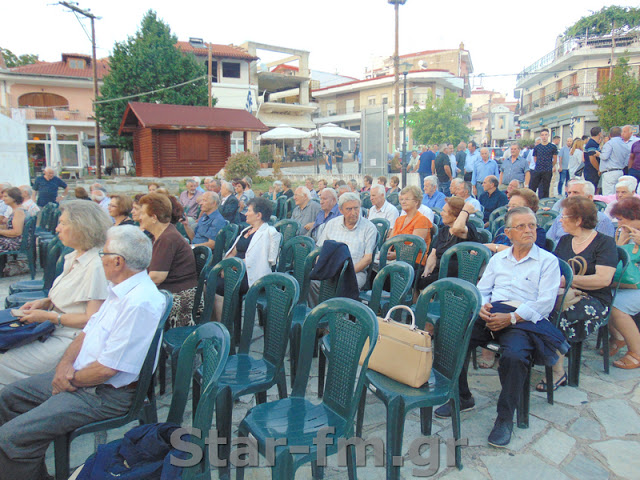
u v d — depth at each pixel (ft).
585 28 111.65
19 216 21.80
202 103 89.61
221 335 6.72
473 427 9.67
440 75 148.05
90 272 9.09
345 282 12.04
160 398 11.10
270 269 14.51
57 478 7.32
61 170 93.30
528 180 34.47
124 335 7.26
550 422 9.78
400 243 14.97
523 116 144.05
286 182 35.94
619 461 8.46
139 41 86.58
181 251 12.03
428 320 11.30
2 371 8.93
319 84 183.52
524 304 9.58
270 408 7.50
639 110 86.22
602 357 12.96
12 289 14.88
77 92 119.03
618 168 28.45
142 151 69.00
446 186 42.78
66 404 7.20
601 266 10.98
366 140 58.49
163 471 5.96
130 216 17.15
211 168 68.28
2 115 39.99
